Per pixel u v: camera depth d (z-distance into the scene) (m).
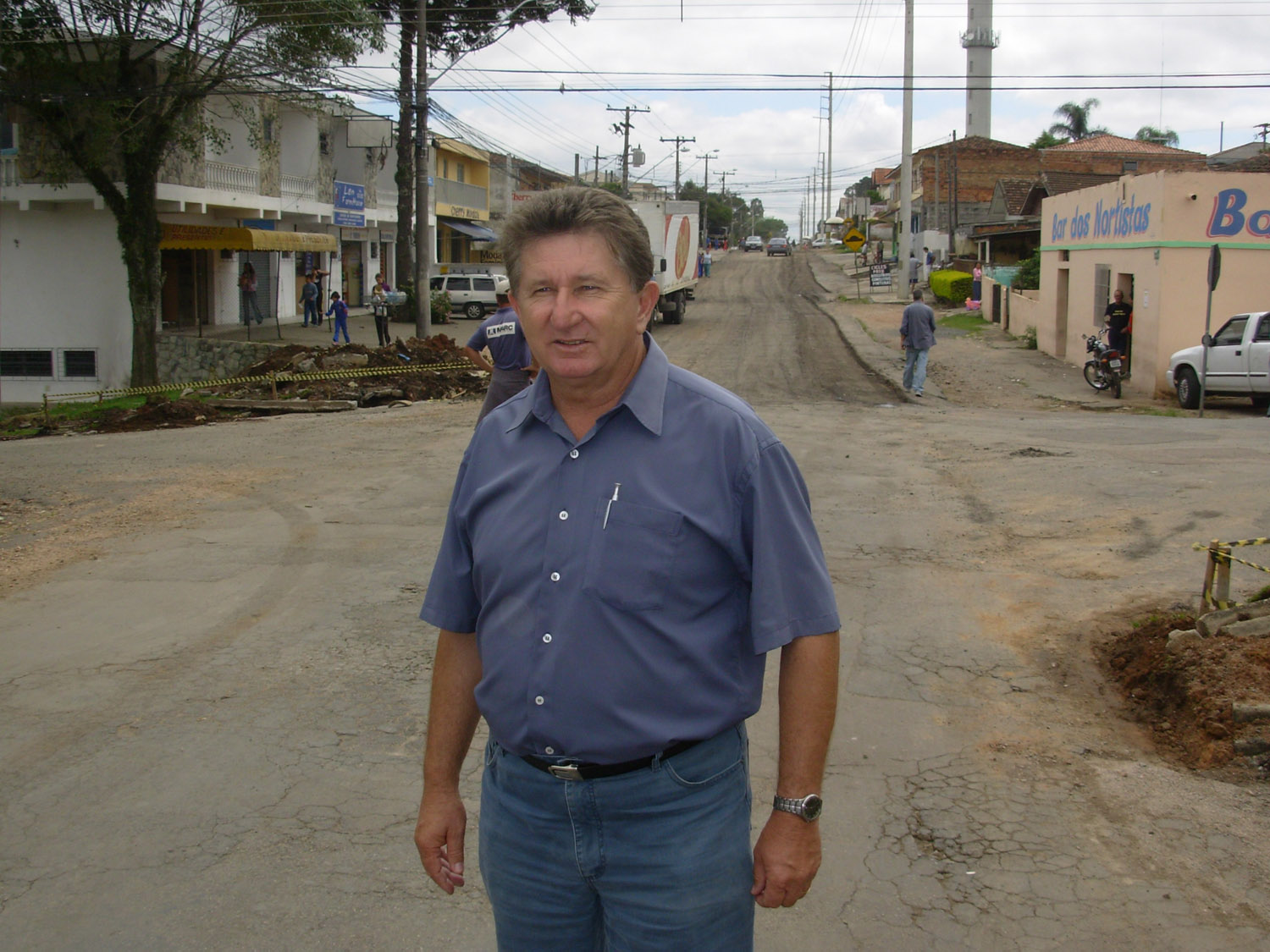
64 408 21.97
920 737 4.78
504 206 57.34
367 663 5.72
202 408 16.61
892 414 15.78
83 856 3.85
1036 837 3.92
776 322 35.31
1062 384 20.91
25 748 4.73
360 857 3.84
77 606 6.72
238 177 27.55
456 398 17.94
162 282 23.78
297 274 35.44
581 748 2.03
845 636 6.07
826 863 3.78
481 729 4.96
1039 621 6.22
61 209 26.28
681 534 1.99
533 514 2.07
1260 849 3.76
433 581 2.35
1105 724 4.89
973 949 3.28
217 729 4.90
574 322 2.00
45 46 20.47
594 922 2.22
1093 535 8.02
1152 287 19.77
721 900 2.10
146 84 22.66
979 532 8.29
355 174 37.06
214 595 6.91
